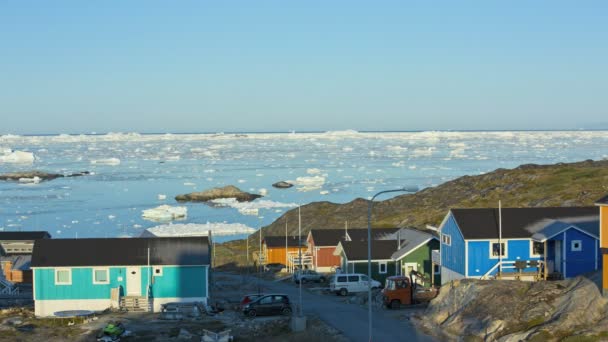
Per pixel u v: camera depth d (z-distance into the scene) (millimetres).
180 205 159875
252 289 60125
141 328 41438
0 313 47156
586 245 44438
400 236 63062
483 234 45781
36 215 139000
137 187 195500
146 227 124938
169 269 48188
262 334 39750
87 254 48156
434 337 35375
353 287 53750
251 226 127812
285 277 68625
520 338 31016
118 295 47375
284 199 166875
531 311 33781
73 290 47312
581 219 46844
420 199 105938
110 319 44250
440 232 51219
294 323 39406
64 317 44812
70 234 115750
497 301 36094
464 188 104500
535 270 45719
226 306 50094
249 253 89312
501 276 44531
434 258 53312
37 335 39688
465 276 45688
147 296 47906
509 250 45750
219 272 77188
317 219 102125
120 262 47719
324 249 70250
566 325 31094
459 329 35406
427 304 44500
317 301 50062
